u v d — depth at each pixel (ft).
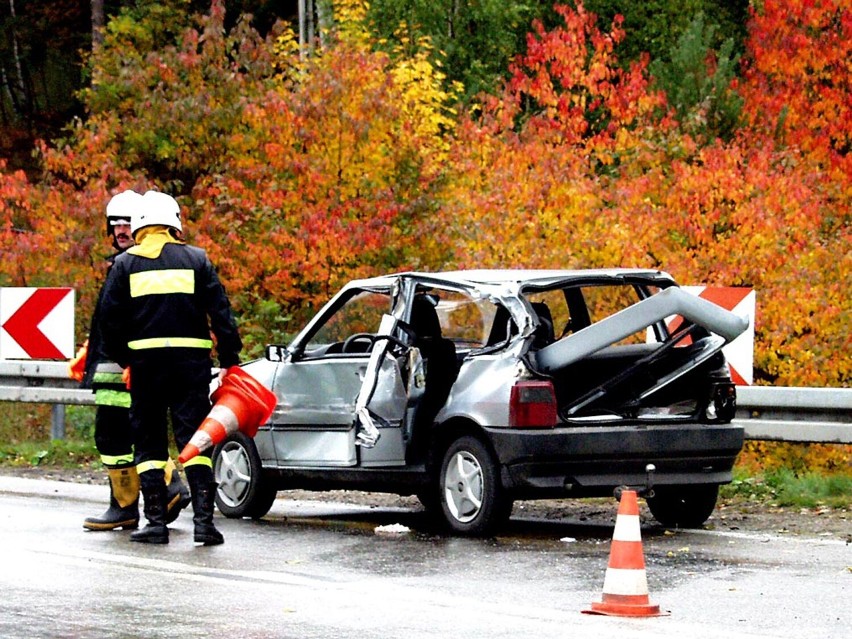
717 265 76.54
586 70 101.76
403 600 32.73
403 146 79.97
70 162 83.76
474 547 41.45
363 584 35.01
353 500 55.16
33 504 51.42
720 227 80.64
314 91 80.59
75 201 80.94
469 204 78.13
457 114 94.22
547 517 49.39
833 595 33.47
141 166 88.28
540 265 74.95
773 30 113.19
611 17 147.23
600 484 42.63
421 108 86.99
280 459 48.03
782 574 36.37
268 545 42.01
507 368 42.60
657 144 86.17
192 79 86.33
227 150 83.41
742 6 149.28
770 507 50.47
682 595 33.40
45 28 192.24
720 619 30.58
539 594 33.68
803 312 74.49
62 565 37.63
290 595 33.32
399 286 45.60
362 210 78.69
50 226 79.97
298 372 47.62
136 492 44.98
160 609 31.40
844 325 74.43
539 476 41.98
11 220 84.02
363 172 79.61
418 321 45.47
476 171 82.23
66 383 69.92
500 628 29.37
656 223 76.64
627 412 43.37
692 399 44.68
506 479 42.14
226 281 77.25
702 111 93.15
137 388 42.06
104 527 44.68
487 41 135.03
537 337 43.73
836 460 70.13
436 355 44.98
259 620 30.19
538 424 41.98
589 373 44.42
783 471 55.21
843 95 109.29
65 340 70.28
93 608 31.48
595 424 42.75
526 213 77.56
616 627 29.55
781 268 76.18
